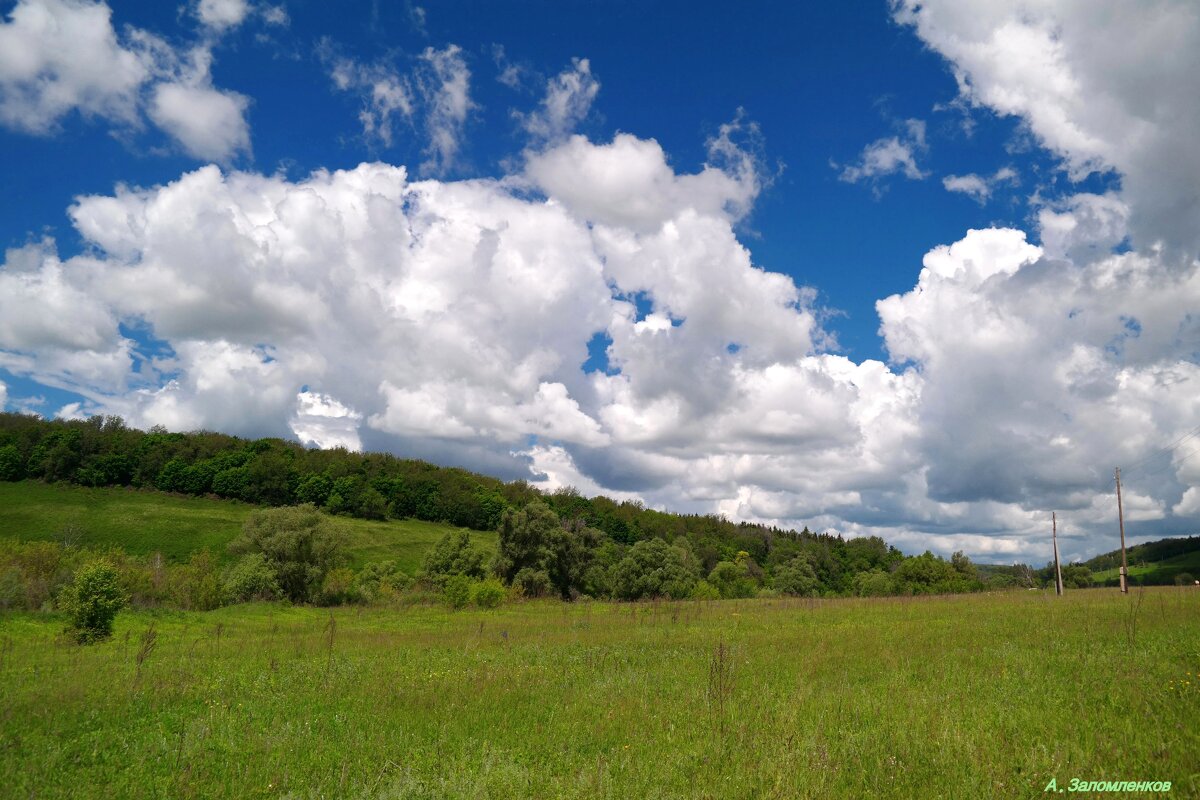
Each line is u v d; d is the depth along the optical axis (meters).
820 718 9.62
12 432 105.94
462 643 22.91
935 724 9.02
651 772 7.89
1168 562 97.25
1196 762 7.05
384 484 121.81
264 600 49.41
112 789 7.34
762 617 32.53
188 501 108.06
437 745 9.03
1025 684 11.88
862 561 130.25
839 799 6.77
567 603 54.94
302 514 58.38
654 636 24.55
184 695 12.51
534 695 12.70
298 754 8.77
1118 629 19.02
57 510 93.31
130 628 29.06
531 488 143.88
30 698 11.74
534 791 7.48
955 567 100.25
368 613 42.31
